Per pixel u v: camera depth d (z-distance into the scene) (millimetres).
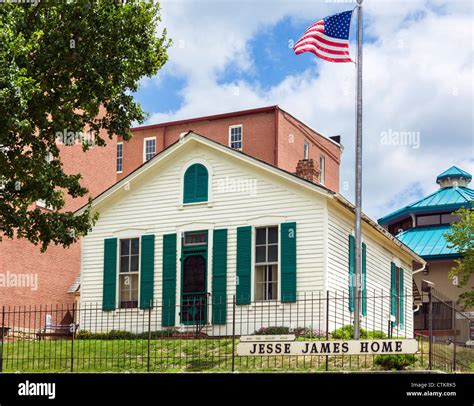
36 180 21219
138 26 21797
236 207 27266
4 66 18906
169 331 25750
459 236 38000
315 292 25422
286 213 26438
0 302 32500
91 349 22641
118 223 29016
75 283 35188
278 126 42938
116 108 22391
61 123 21422
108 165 39781
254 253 26688
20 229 21859
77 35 21156
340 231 26875
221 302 26625
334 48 24234
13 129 19547
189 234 27891
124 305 28297
